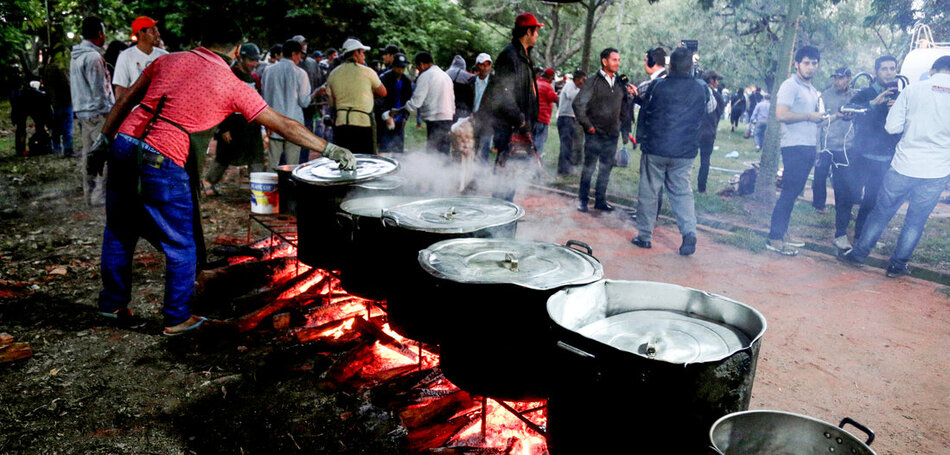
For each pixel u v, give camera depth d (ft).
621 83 23.68
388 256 9.16
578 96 22.74
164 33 59.21
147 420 9.20
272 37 61.98
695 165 40.01
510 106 18.63
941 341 12.60
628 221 23.09
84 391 9.96
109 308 12.29
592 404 5.52
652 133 18.24
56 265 16.16
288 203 15.14
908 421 9.58
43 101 32.91
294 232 14.94
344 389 10.03
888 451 8.77
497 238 9.02
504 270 7.43
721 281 16.25
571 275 7.23
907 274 17.20
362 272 10.27
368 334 11.44
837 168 19.21
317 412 9.43
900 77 19.86
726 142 58.23
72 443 8.57
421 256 7.79
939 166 15.84
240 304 12.95
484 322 7.07
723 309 6.59
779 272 17.25
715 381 5.15
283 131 11.25
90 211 22.06
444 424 8.64
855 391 10.50
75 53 22.35
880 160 18.67
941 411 9.89
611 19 88.12
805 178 18.54
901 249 16.83
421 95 26.66
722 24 78.38
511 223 9.24
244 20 60.39
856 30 73.36
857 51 76.54
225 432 8.91
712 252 19.13
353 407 9.43
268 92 23.26
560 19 88.12
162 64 11.04
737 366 5.24
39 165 30.32
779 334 12.83
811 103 18.15
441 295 7.39
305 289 13.66
